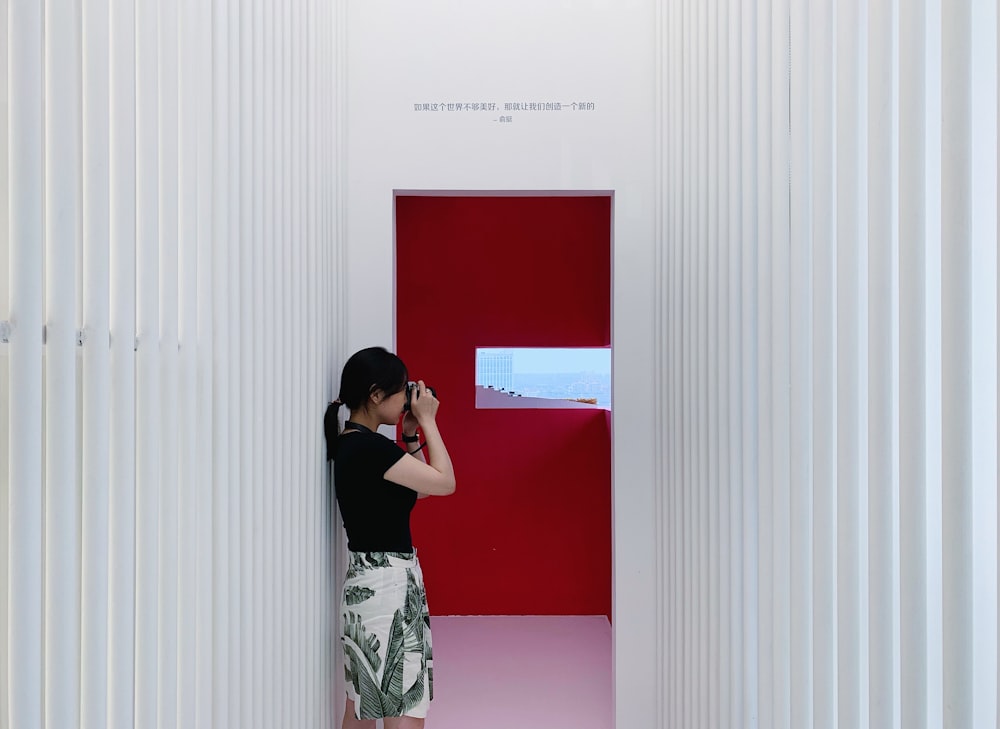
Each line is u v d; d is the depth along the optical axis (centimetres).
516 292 498
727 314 228
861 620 162
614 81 310
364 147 308
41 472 117
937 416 141
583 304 499
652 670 308
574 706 368
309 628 251
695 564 255
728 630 226
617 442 310
